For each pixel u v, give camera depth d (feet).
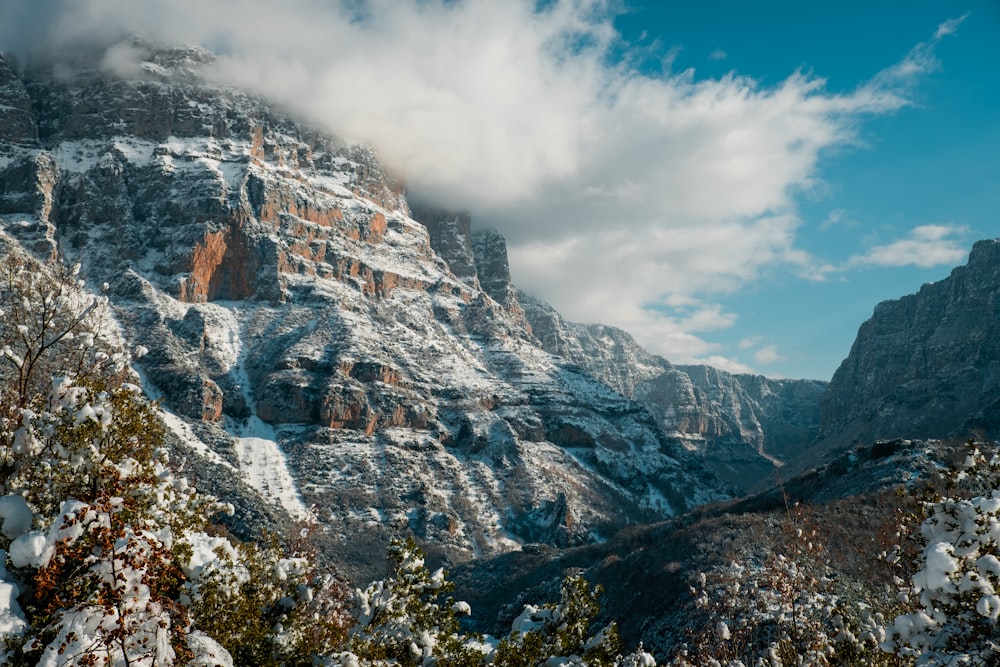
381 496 498.69
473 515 514.27
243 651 51.16
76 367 60.54
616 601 228.22
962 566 34.01
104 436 47.01
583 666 46.32
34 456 46.50
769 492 344.69
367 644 52.37
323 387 602.03
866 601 56.65
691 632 63.26
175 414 533.14
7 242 644.69
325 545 404.36
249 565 55.52
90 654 33.12
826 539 68.44
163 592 42.14
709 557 208.03
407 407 625.41
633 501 645.92
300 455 540.93
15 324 58.70
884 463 295.07
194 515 52.60
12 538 39.83
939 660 34.14
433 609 54.29
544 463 628.69
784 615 57.36
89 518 37.93
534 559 347.97
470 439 626.64
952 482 38.45
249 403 602.44
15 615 35.76
